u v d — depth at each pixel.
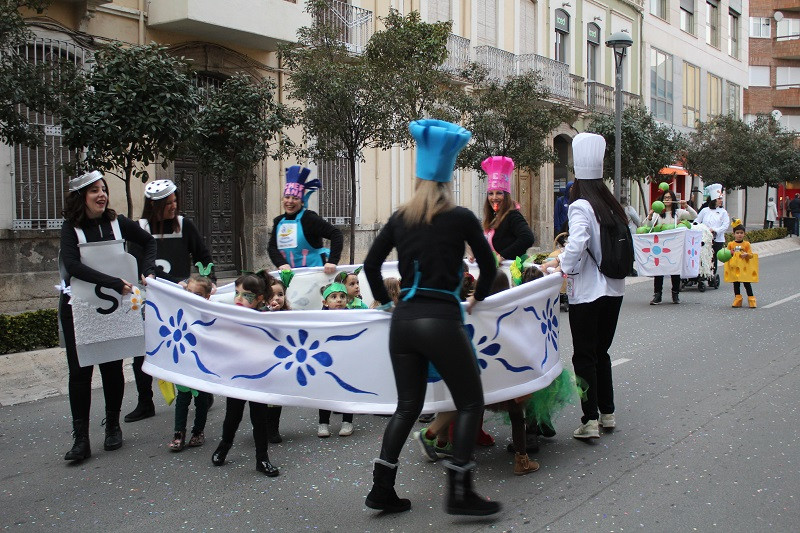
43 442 6.12
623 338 10.09
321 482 5.11
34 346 8.88
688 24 36.50
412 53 13.29
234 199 15.99
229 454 5.75
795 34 52.47
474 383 4.22
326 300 6.11
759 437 5.84
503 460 5.43
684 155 28.64
